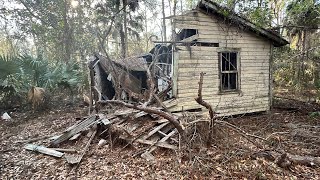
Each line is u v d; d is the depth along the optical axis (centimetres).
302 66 1308
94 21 1859
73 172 436
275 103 1059
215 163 454
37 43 1948
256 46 873
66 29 1742
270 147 544
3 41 2325
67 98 1220
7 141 620
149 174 424
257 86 888
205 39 790
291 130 671
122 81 1016
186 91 779
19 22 1812
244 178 407
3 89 900
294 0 1127
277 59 1388
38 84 981
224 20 800
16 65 909
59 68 1047
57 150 528
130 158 487
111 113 697
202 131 531
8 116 868
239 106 860
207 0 754
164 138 550
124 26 1775
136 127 600
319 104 1020
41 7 1780
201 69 796
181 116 618
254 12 931
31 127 745
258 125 755
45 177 421
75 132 592
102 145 550
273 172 427
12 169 453
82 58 1761
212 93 817
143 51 2416
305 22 1102
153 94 725
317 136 595
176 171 431
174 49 759
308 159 462
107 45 2117
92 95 913
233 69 862
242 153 488
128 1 1539
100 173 430
